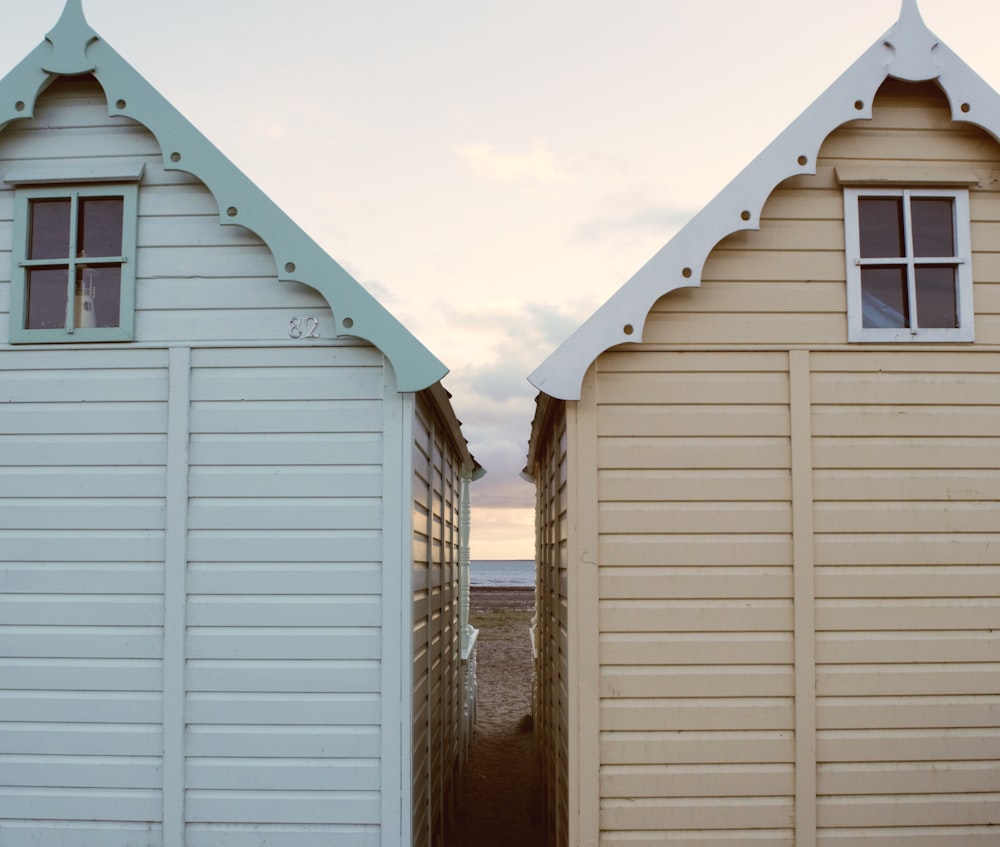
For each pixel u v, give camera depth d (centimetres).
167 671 518
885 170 543
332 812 509
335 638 518
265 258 543
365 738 513
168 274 543
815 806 514
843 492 532
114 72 539
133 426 537
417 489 573
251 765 513
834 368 538
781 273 541
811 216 545
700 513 529
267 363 537
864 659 523
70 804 518
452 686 906
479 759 1212
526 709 1588
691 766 516
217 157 534
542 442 868
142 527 532
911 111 546
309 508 527
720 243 543
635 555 526
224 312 540
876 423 536
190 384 536
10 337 542
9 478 537
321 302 539
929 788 518
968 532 532
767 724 519
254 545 525
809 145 523
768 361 538
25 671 527
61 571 531
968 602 529
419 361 520
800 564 524
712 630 523
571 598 521
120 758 520
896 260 542
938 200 553
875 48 531
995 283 543
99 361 541
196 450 532
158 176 549
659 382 535
